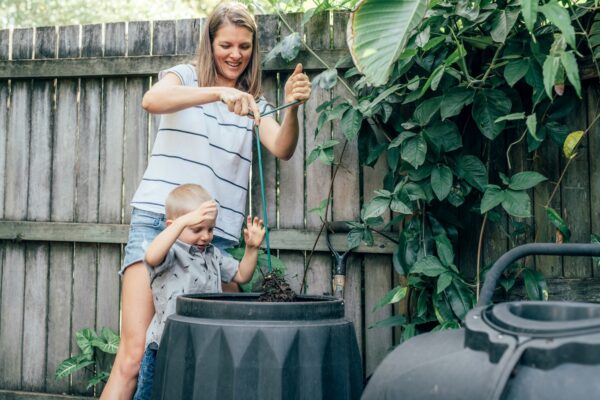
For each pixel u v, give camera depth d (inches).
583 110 95.6
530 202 91.1
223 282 92.0
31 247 115.2
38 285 114.7
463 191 93.5
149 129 111.6
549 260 96.0
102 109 113.3
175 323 61.0
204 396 56.9
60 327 113.7
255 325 57.3
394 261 95.9
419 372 37.4
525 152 96.5
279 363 56.5
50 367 113.9
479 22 86.1
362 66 74.4
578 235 95.7
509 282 93.5
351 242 98.2
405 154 90.0
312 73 106.3
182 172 90.3
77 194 113.8
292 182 106.3
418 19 73.7
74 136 114.3
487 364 34.4
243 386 56.2
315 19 105.4
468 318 38.2
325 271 105.2
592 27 86.7
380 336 103.1
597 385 31.5
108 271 112.3
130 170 111.9
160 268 78.9
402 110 99.2
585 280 95.3
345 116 95.0
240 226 96.7
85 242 112.8
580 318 39.8
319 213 104.9
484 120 88.4
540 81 86.2
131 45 112.0
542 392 32.0
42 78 115.3
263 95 107.6
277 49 102.7
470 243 98.3
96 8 300.0
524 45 88.2
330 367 59.0
